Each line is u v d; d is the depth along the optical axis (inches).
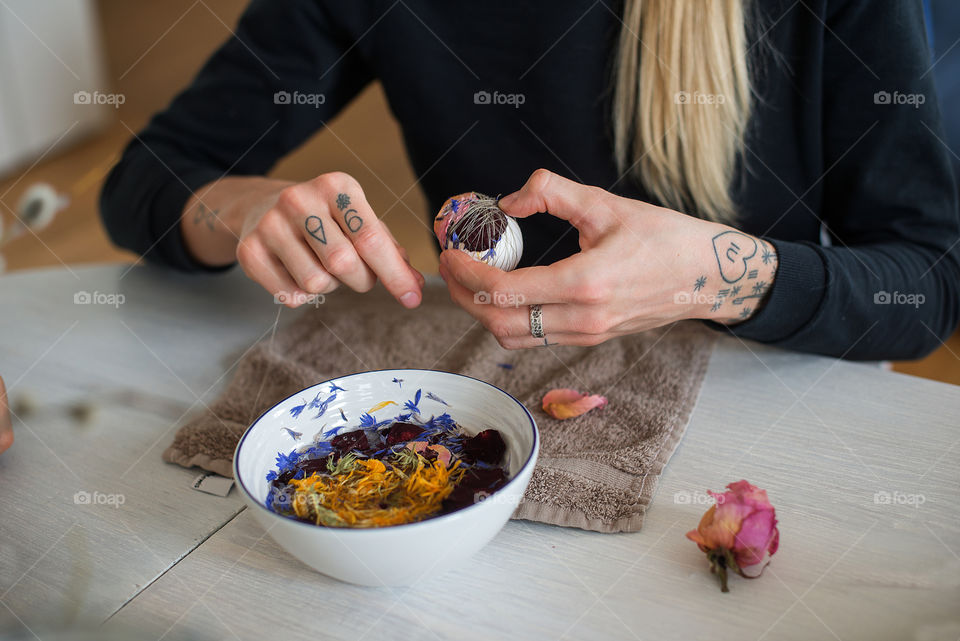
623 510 23.4
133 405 28.6
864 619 20.5
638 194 35.3
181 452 26.1
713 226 26.4
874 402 27.4
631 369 29.3
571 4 33.2
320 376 28.9
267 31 37.4
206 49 125.7
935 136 31.3
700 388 28.4
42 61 95.4
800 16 31.3
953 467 24.6
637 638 20.3
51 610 21.5
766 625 20.5
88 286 36.5
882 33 30.7
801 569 21.8
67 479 25.6
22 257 78.4
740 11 30.5
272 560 22.7
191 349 31.7
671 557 22.2
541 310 25.4
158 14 141.4
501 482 22.1
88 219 85.5
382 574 20.7
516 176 36.7
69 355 31.6
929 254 31.5
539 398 28.0
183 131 38.3
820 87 31.9
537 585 21.7
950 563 21.8
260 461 23.0
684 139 32.2
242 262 28.3
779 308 27.7
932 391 27.8
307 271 27.3
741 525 21.1
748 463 25.1
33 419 28.1
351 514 21.3
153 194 35.0
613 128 34.6
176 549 23.1
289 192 26.8
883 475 24.5
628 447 25.5
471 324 32.4
